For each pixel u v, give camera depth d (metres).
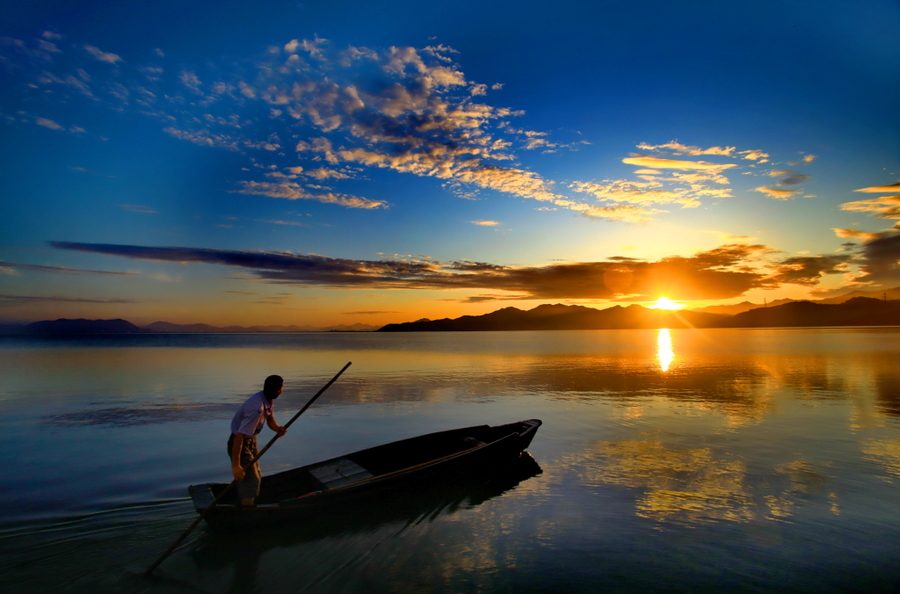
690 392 19.11
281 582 5.00
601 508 7.03
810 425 12.62
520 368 30.83
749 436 11.44
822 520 6.51
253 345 76.69
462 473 8.06
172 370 29.52
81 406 16.17
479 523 6.51
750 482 8.12
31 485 8.01
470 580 5.04
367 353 50.12
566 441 11.11
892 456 9.62
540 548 5.77
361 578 5.08
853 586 4.90
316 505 6.32
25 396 18.62
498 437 10.30
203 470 8.90
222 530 5.86
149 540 5.95
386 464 8.59
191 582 4.98
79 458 9.76
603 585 4.94
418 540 6.01
